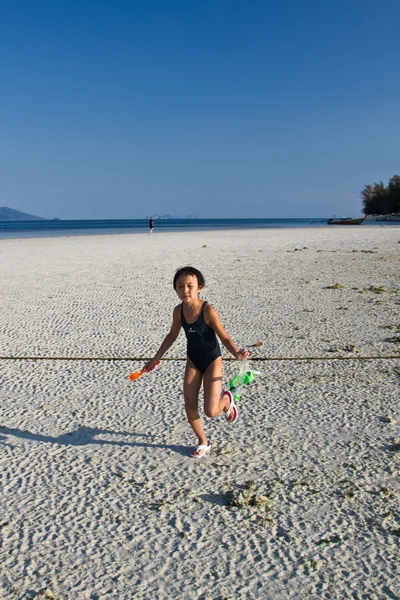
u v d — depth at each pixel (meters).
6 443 4.46
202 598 2.71
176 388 5.76
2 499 3.63
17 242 34.59
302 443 4.39
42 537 3.22
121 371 6.36
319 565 2.94
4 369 6.47
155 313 9.55
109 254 22.36
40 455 4.25
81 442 4.48
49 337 7.95
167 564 2.97
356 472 3.92
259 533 3.23
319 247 24.97
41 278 14.30
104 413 5.09
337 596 2.71
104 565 2.96
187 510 3.47
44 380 6.07
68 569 2.94
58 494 3.69
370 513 3.41
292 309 9.74
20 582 2.84
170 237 39.91
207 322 4.18
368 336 7.78
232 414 4.41
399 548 3.07
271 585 2.80
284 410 5.10
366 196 108.75
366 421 4.81
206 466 4.04
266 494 3.65
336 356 6.83
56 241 35.66
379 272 14.83
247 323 8.66
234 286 12.43
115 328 8.46
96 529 3.29
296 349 7.16
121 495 3.66
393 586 2.78
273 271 15.32
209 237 38.88
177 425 4.79
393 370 6.23
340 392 5.56
